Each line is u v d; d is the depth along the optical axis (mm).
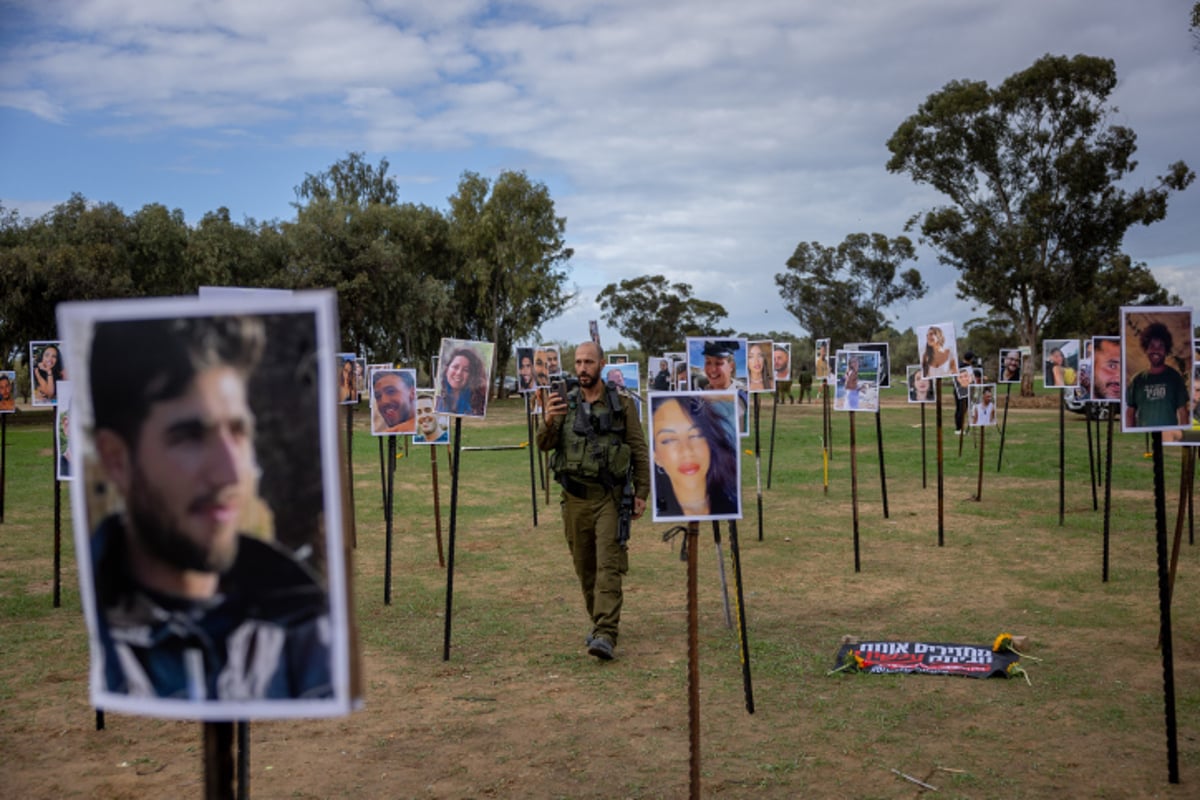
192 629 2189
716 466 4125
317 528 2168
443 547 11336
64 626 7828
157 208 46469
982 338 75312
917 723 5395
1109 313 59531
